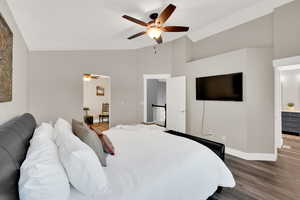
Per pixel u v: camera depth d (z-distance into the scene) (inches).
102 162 58.4
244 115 128.7
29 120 87.9
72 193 45.3
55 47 173.5
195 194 61.5
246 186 87.0
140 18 127.9
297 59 108.3
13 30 112.2
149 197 48.1
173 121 186.5
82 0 104.7
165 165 59.3
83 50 185.0
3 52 82.4
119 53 195.6
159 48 195.2
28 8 109.8
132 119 199.6
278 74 146.5
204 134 160.1
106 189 46.3
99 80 311.7
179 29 110.2
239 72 131.6
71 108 181.8
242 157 129.4
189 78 174.2
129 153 69.7
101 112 315.9
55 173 39.4
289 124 205.2
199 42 180.9
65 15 121.0
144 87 199.0
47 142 54.2
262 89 126.0
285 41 116.6
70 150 46.6
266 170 106.3
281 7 118.7
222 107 144.4
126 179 51.0
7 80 88.7
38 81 171.3
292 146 158.9
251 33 141.9
